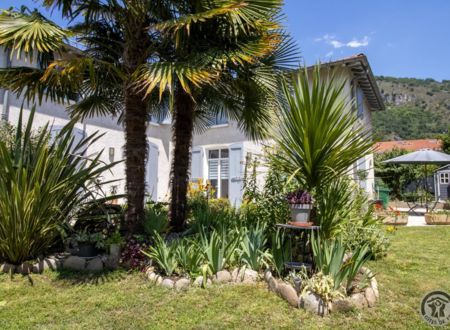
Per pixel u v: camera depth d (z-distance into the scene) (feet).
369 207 21.70
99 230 20.44
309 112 14.43
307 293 12.48
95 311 12.36
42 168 16.58
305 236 15.64
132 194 19.54
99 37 21.39
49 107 33.30
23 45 15.37
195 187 38.17
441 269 17.95
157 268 16.39
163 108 30.07
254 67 20.11
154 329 11.00
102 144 38.81
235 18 16.40
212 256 15.19
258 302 12.93
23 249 16.56
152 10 18.08
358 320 11.55
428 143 110.73
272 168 18.28
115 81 22.11
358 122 17.71
